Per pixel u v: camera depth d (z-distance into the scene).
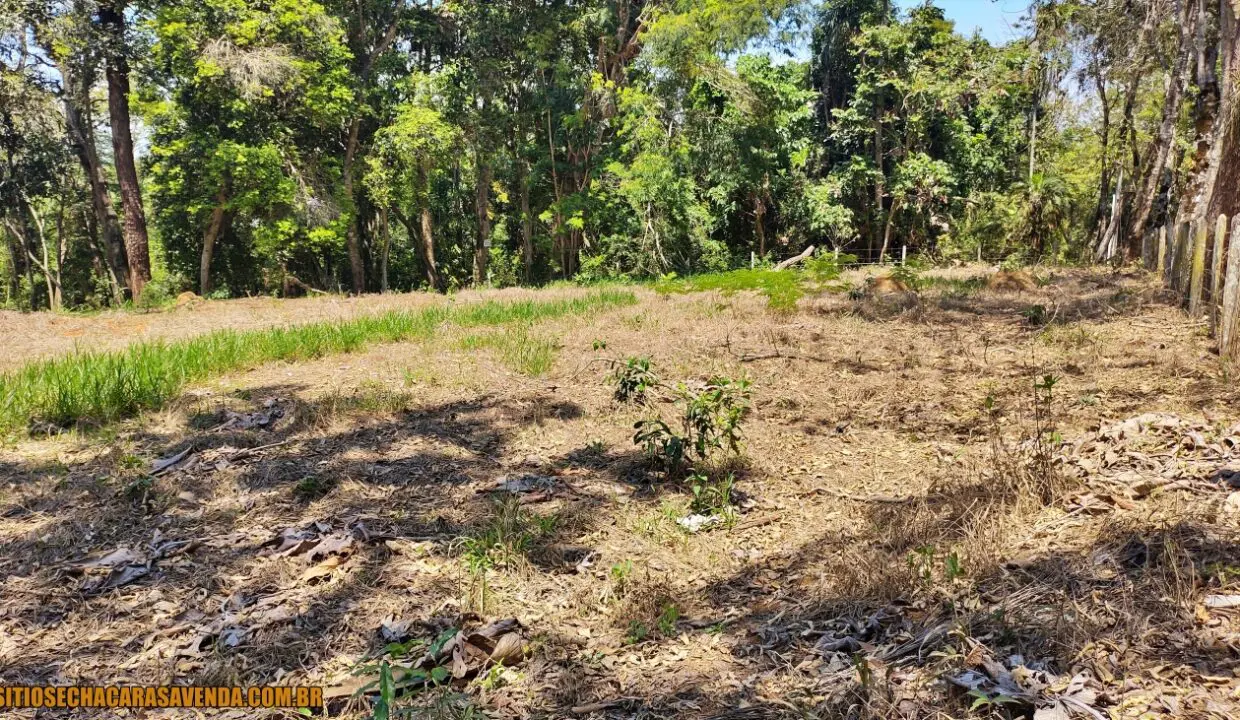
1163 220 18.42
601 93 29.70
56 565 4.09
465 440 6.19
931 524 4.03
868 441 5.84
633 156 30.19
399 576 3.87
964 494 4.27
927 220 34.78
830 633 3.13
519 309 13.07
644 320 11.52
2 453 5.99
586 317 12.04
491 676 2.98
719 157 30.17
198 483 5.23
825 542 4.12
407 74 33.62
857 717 2.50
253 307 18.45
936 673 2.62
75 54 23.61
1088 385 6.41
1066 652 2.64
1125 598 2.86
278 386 7.99
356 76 30.39
